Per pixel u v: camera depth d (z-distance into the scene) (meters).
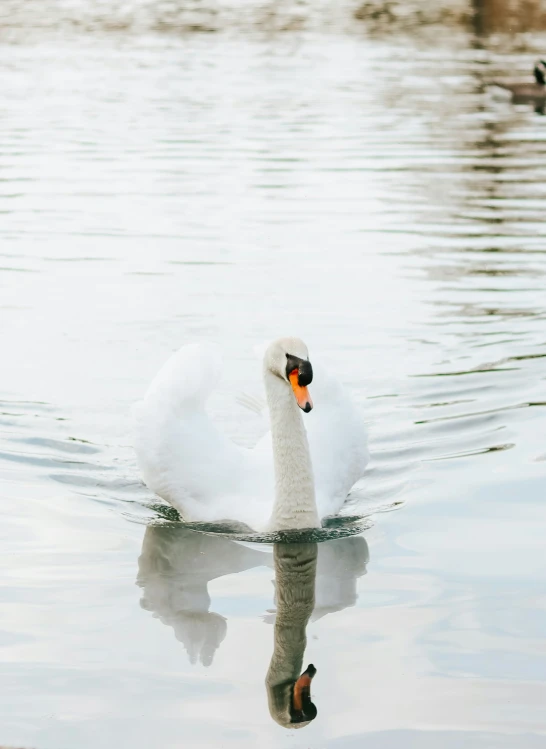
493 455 11.29
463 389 12.97
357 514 10.39
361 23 50.47
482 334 14.71
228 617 8.23
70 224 19.78
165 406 10.69
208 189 22.19
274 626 8.07
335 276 17.05
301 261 17.77
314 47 43.25
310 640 7.84
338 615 8.21
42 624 8.03
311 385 11.12
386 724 6.78
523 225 19.78
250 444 11.95
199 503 10.45
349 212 20.64
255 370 13.66
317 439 10.77
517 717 6.85
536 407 12.41
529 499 10.23
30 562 9.11
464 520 9.87
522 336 14.60
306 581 8.86
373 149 25.80
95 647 7.74
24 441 11.79
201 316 15.32
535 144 26.81
